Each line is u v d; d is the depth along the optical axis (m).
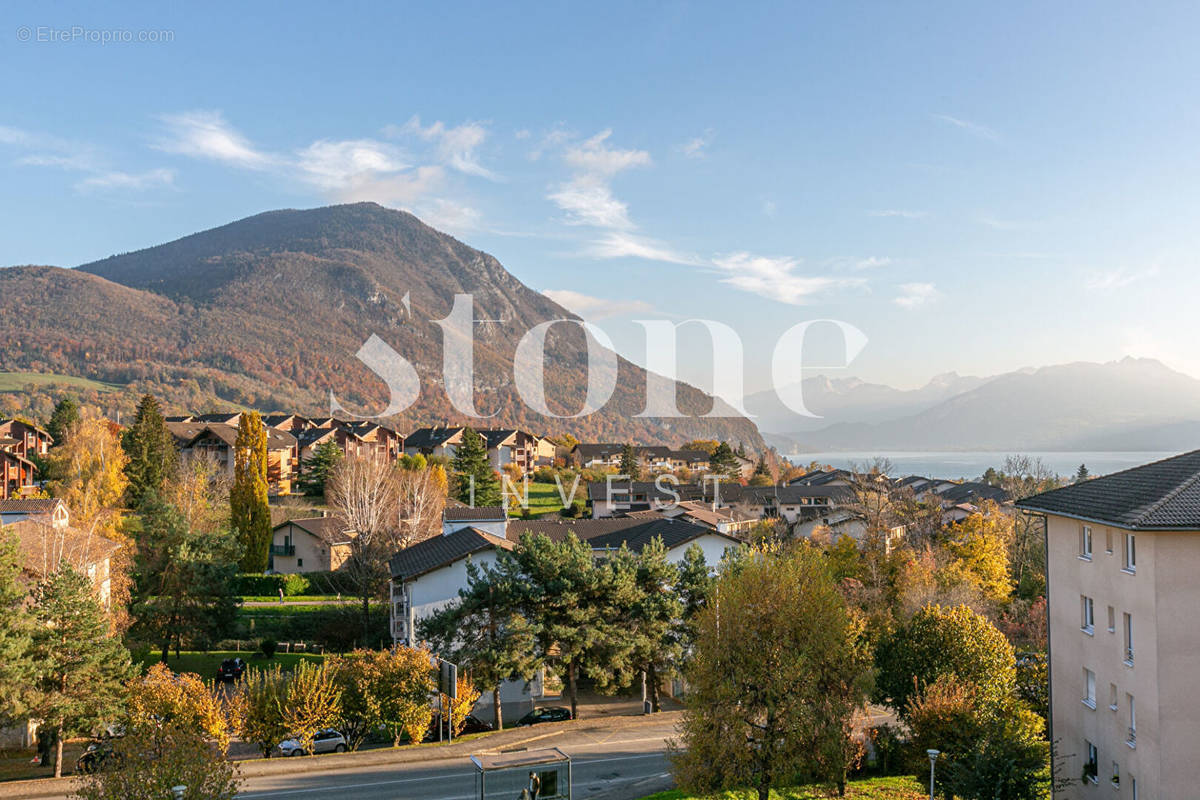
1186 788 26.77
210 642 62.06
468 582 45.72
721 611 33.09
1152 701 27.34
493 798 30.39
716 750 31.00
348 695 40.69
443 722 43.75
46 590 37.16
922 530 79.00
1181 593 27.00
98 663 36.75
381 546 70.19
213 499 90.00
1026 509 36.56
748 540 81.19
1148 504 28.20
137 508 90.38
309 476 116.81
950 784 31.38
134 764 25.44
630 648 43.72
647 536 66.50
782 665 31.59
